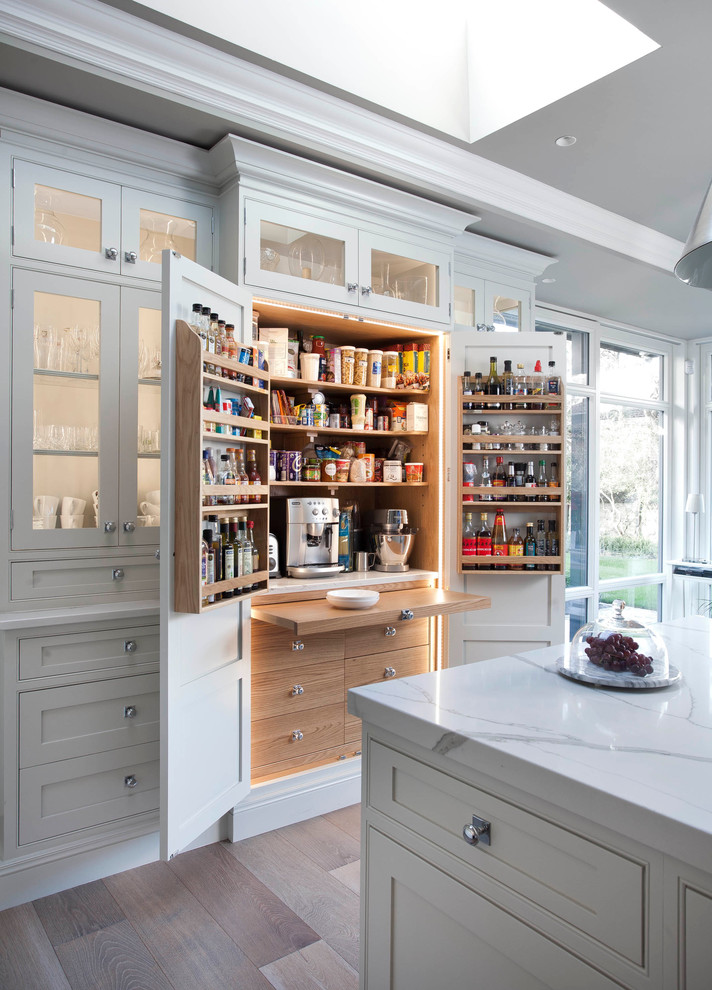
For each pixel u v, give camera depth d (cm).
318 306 272
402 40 249
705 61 218
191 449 201
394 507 350
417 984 132
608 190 316
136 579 244
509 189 302
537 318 474
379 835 142
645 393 577
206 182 258
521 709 135
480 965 119
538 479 323
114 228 239
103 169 237
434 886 127
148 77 215
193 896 218
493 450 317
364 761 146
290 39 226
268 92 234
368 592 273
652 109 247
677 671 158
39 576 228
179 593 203
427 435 329
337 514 302
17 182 220
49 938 197
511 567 319
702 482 584
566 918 104
